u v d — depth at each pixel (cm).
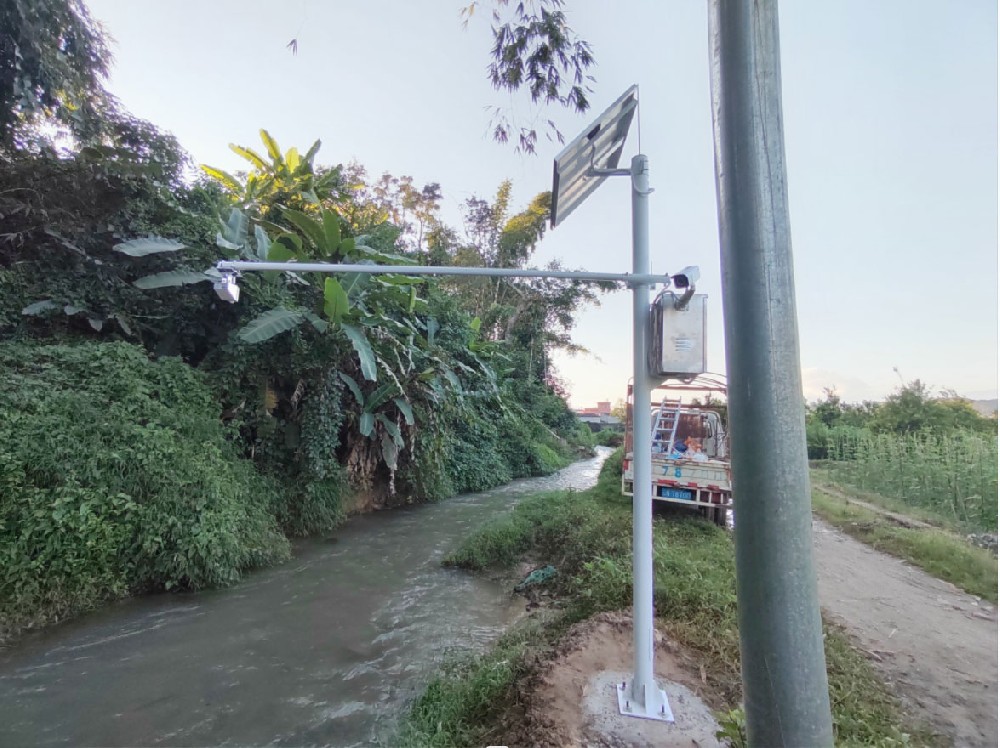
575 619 424
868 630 430
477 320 1337
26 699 335
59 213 691
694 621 384
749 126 127
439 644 435
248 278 760
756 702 118
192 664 388
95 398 542
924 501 959
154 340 764
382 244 1275
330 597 539
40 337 644
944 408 1461
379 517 918
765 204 126
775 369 123
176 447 550
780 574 118
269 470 750
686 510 837
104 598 475
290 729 311
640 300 265
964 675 354
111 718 319
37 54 627
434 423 1016
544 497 958
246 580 572
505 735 269
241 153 997
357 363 887
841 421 2036
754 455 122
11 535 425
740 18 130
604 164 293
